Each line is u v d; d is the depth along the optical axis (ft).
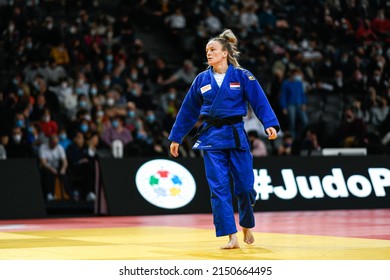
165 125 142.51
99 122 135.74
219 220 49.08
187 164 111.14
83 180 126.31
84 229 77.00
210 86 50.24
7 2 162.20
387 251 47.06
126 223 88.02
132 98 148.66
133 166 108.68
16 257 46.47
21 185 105.60
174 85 161.79
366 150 131.64
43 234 69.67
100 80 152.97
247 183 50.06
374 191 118.11
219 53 50.31
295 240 56.49
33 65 147.43
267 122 50.01
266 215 99.76
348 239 57.06
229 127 49.70
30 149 126.62
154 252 48.47
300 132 156.66
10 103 133.18
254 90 50.37
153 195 108.06
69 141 131.03
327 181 115.85
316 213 104.22
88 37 157.48
